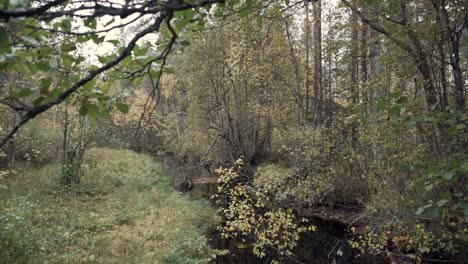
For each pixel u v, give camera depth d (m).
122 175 14.38
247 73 13.42
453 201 2.46
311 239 9.07
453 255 6.06
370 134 6.03
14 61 0.99
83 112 1.37
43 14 0.95
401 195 5.93
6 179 9.49
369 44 7.89
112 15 1.00
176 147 23.58
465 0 4.03
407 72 5.72
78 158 11.51
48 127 13.25
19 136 10.46
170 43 1.27
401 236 6.21
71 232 7.49
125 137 19.97
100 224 8.41
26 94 1.14
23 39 0.99
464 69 5.41
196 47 14.44
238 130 18.09
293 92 15.20
